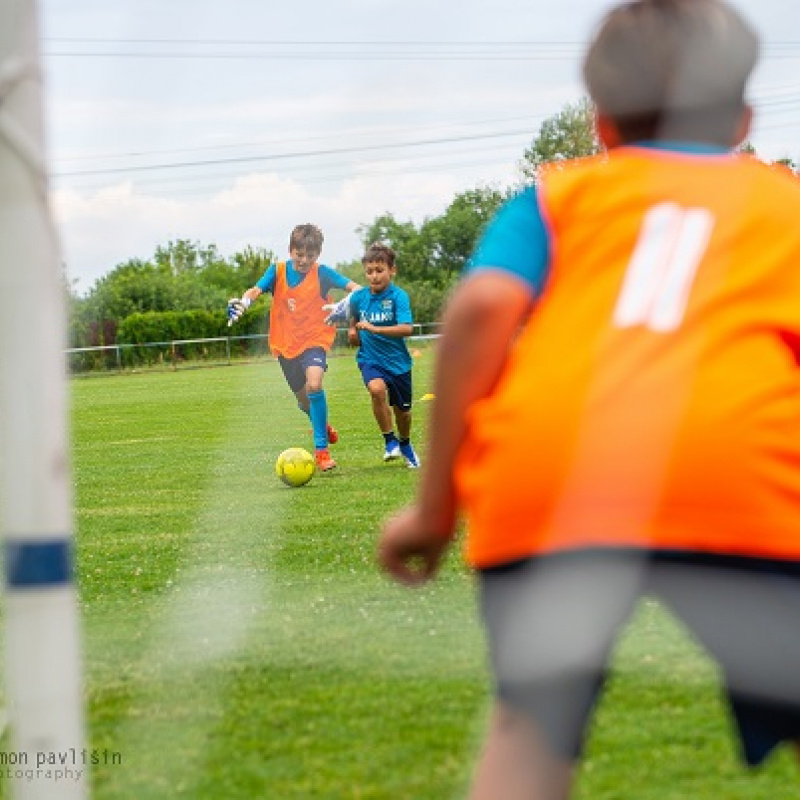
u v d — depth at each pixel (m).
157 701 6.24
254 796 5.07
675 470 3.35
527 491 3.38
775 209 3.62
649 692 6.20
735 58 3.71
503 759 3.44
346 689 6.40
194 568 10.23
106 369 56.47
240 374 50.72
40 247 3.31
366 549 10.86
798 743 3.62
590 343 3.44
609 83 3.78
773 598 3.39
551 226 3.59
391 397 18.34
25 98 3.29
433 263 60.00
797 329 3.52
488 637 3.53
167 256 58.69
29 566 3.37
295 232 18.00
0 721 5.33
